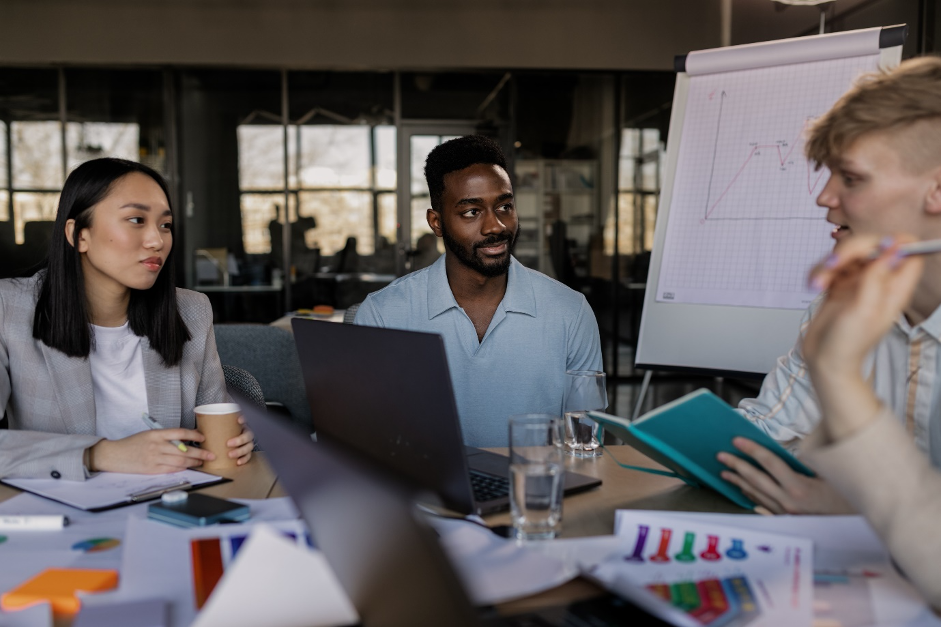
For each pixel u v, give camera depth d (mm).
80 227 1423
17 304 1461
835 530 860
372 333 1011
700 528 873
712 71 2516
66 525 1004
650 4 6777
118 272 1434
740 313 2359
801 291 2271
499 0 6750
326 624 643
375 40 6742
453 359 1769
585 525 1009
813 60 2352
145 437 1273
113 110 6621
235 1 6652
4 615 704
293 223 6883
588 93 6844
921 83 979
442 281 1779
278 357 2949
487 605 730
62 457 1218
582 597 756
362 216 6934
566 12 6773
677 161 2539
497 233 1676
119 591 768
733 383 6461
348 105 6809
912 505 667
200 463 1295
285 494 1141
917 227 1007
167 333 1552
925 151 976
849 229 1082
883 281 659
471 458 1320
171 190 6719
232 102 6738
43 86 6559
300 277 6930
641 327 2514
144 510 1072
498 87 6836
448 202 1691
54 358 1443
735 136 2451
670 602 714
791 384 1350
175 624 699
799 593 728
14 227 6598
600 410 1438
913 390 1122
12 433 1279
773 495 980
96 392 1545
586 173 6891
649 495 1153
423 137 6859
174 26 6613
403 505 508
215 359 1701
